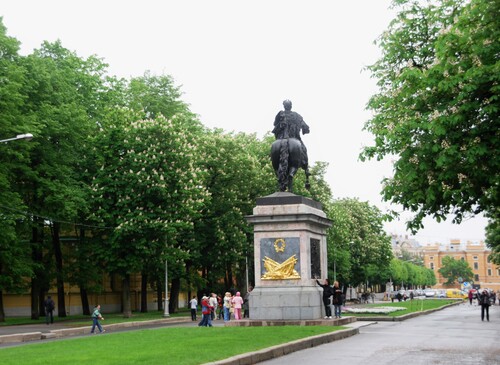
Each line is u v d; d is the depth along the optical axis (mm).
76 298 62250
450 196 18141
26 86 43125
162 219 45625
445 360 16812
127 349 17562
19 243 44219
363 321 38219
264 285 28031
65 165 46250
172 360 14758
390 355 18078
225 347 17641
